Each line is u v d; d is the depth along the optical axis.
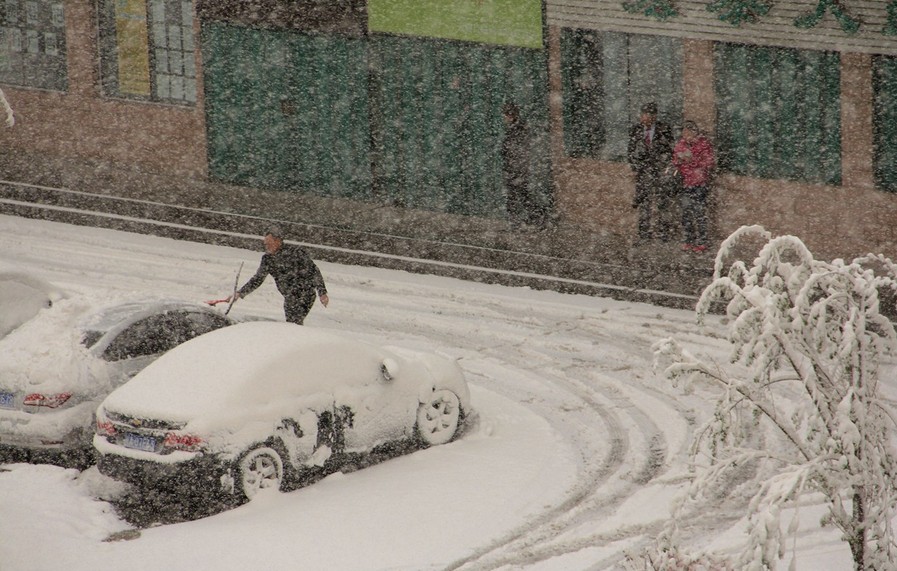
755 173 40.78
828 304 14.84
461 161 45.31
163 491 21.78
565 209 43.78
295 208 46.03
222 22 47.69
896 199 38.81
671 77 41.53
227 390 21.89
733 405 15.29
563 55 42.91
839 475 14.57
